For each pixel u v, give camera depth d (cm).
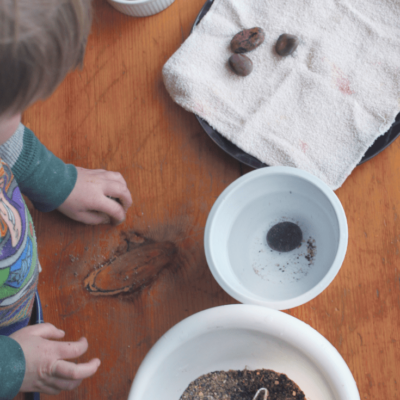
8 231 69
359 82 79
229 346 72
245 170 81
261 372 75
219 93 81
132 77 84
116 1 82
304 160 79
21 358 71
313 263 76
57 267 80
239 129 80
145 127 83
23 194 79
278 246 78
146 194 81
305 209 77
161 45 84
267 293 75
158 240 80
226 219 75
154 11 84
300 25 82
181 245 79
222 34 82
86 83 84
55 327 76
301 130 79
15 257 70
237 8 82
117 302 79
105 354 77
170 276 79
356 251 77
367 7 81
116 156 82
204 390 75
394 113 78
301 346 67
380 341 75
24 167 76
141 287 79
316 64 80
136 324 78
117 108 83
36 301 78
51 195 78
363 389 75
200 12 83
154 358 67
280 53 81
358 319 76
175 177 81
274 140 79
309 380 72
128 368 77
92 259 80
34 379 72
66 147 83
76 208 79
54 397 77
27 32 48
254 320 67
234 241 77
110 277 79
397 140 79
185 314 78
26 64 51
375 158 79
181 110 83
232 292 71
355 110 79
